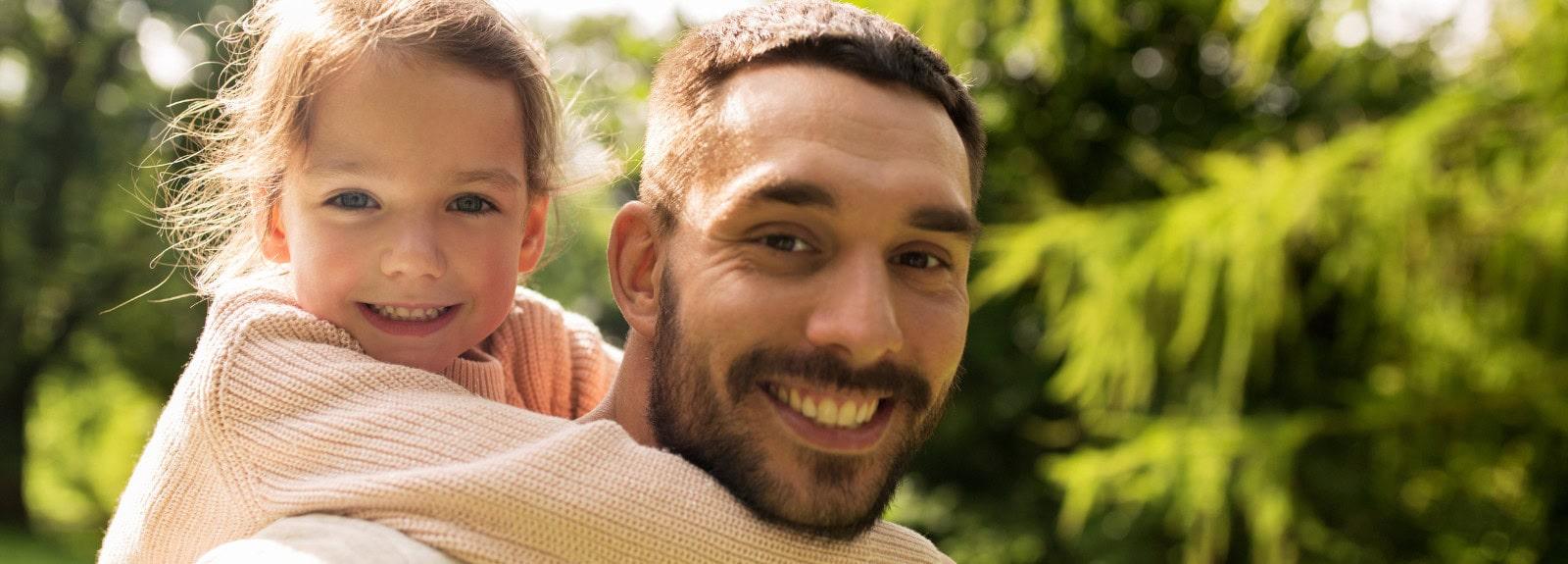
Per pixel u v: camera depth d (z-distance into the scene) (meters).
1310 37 4.91
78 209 14.72
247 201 1.50
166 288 14.44
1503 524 4.71
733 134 1.09
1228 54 6.25
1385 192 3.83
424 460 1.07
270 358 1.19
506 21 1.49
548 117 1.54
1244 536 5.27
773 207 1.05
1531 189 3.82
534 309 1.56
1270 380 5.05
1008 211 6.18
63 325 15.07
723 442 1.07
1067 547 6.06
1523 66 3.94
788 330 1.05
